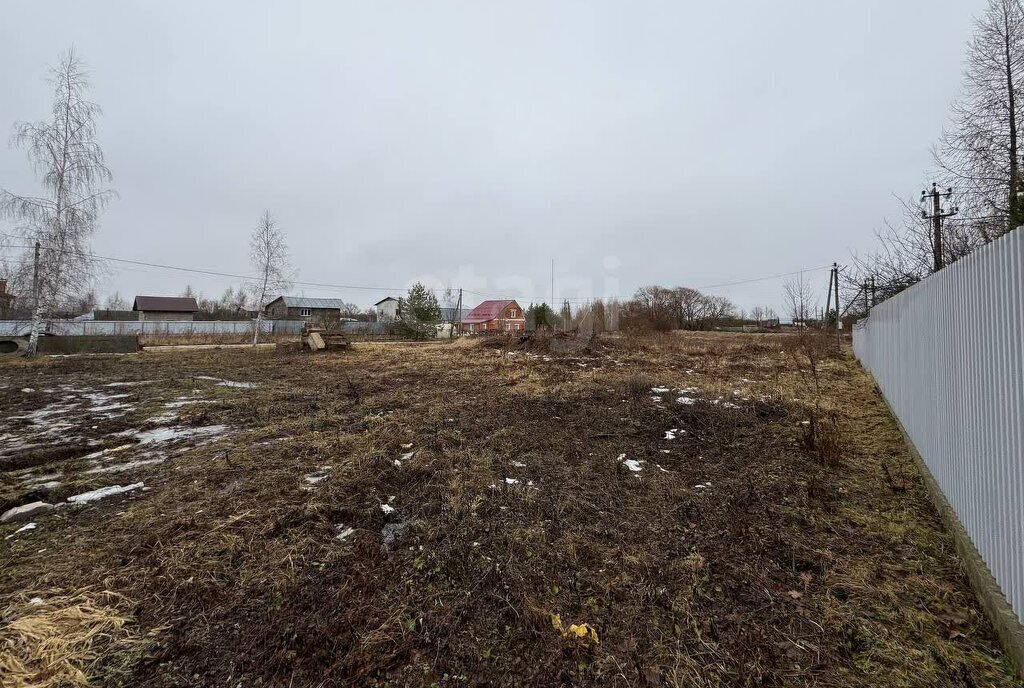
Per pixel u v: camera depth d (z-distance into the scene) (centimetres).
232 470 332
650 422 468
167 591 189
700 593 191
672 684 144
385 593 188
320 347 1362
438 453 370
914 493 296
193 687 141
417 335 2509
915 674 149
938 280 281
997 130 674
